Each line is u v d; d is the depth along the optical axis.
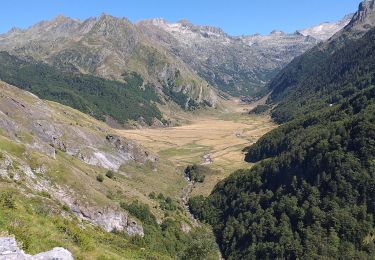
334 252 124.12
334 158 150.00
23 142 136.75
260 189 165.88
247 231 146.25
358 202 135.88
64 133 193.62
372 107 181.25
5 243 28.23
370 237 126.50
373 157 143.62
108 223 115.62
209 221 168.88
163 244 125.81
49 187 107.31
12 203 50.94
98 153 196.88
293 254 128.00
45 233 43.12
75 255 42.12
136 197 151.88
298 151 167.62
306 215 139.12
